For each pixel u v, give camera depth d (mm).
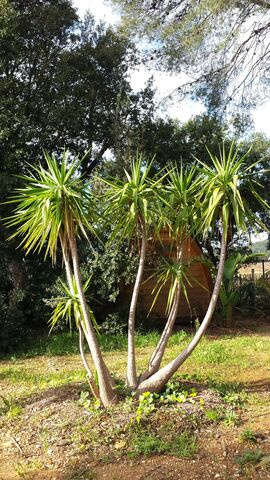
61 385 6301
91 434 4672
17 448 4742
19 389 6875
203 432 4680
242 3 11359
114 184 5402
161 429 4680
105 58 13727
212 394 5648
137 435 4586
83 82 13625
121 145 12578
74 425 4918
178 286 5754
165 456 4324
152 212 5582
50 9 13023
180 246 5875
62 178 5027
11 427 5234
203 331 5488
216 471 4062
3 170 12000
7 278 12594
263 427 4820
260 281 15234
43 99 13141
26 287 12305
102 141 13742
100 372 5230
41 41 13398
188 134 14883
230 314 12727
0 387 7152
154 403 5156
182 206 5637
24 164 12562
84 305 5238
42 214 4844
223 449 4387
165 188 5746
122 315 11266
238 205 5332
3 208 11648
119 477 4062
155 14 12469
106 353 9570
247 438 4508
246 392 6211
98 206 5387
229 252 15438
